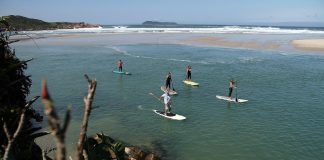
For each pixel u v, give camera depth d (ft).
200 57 186.09
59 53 209.05
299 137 65.46
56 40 313.73
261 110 84.07
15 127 43.06
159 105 89.45
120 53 207.82
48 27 588.91
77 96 98.22
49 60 176.35
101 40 310.24
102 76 131.23
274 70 142.10
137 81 121.19
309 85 112.47
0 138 39.58
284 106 87.35
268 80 121.08
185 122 75.05
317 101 91.86
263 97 97.09
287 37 321.73
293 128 70.49
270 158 56.18
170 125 72.90
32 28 527.40
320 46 231.30
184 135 67.00
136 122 75.00
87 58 184.96
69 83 116.78
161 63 164.66
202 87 111.04
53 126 8.55
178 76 130.72
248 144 62.23
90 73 137.28
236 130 69.56
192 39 309.01
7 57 57.31
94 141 50.42
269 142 63.10
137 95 100.37
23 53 207.51
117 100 94.38
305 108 85.25
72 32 463.83
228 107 87.04
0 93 46.83
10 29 56.70
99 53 208.85
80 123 73.10
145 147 60.75
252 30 463.83
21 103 57.41
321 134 66.90
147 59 179.52
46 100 8.11
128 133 67.92
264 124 73.26
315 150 59.47
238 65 156.46
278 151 59.06
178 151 59.26
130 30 508.53
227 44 258.37
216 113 81.87
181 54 200.75
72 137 63.26
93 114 80.79
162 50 223.51
